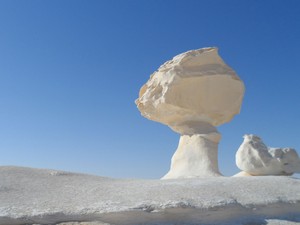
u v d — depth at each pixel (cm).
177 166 2083
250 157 1930
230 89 2155
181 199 1133
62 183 1407
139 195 1189
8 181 1396
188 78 2061
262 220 1149
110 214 1072
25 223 1069
